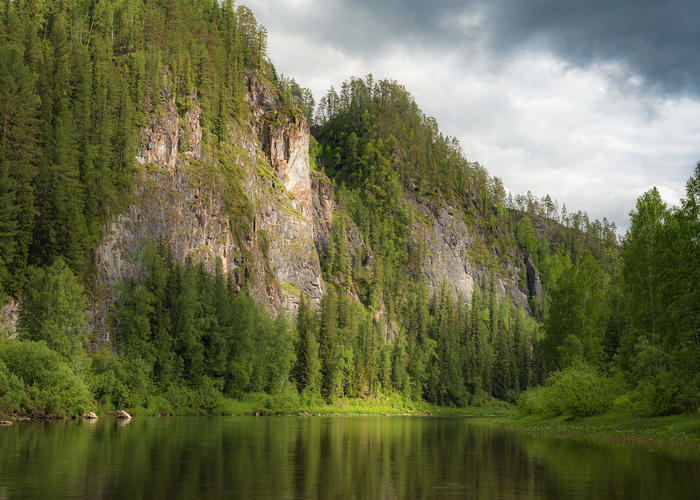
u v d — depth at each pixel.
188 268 126.00
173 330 114.50
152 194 133.12
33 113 104.00
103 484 23.91
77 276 101.75
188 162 154.00
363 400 172.38
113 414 82.81
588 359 86.44
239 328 127.38
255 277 164.25
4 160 96.75
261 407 121.38
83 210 112.25
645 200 75.69
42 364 70.25
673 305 62.81
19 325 85.75
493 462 33.75
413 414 173.62
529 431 65.62
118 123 131.12
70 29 154.12
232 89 197.50
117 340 108.06
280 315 142.50
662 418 54.12
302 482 25.39
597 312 92.75
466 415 173.75
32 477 25.59
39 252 100.88
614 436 52.66
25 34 124.06
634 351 68.38
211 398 106.44
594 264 95.25
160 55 159.38
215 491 22.64
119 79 139.75
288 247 198.12
